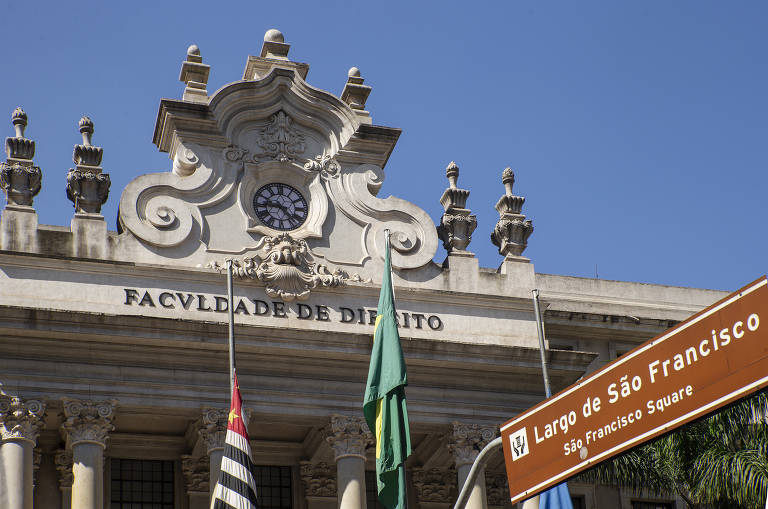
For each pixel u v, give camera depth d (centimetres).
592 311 4062
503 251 3688
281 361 3291
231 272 3059
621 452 1252
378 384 2277
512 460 1381
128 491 3366
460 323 3497
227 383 3234
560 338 3959
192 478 3384
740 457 2920
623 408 1255
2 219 3195
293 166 3544
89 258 3228
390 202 3603
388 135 3653
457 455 3381
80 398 3097
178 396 3188
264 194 3522
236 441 2631
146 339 3148
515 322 3553
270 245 3409
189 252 3347
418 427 3412
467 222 3647
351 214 3547
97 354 3148
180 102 3469
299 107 3609
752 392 1127
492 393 3475
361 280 3456
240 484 2580
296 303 3356
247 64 3709
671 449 3052
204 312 3259
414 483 3591
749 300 1133
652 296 4238
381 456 2205
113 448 3366
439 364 3403
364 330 3384
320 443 3412
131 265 3247
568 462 1312
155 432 3384
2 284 3133
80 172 3319
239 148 3519
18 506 2947
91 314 3097
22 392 3058
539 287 4116
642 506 3862
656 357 1226
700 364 1177
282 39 3756
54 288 3170
